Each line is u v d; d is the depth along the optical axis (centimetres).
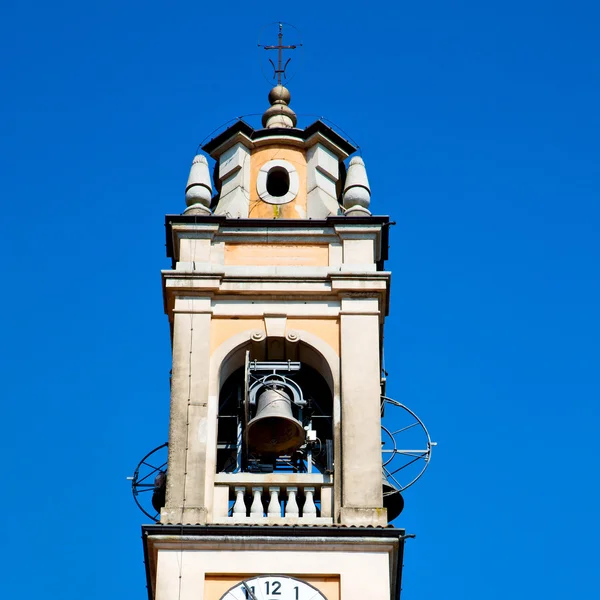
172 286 6519
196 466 6138
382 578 5888
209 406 6284
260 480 6138
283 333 6462
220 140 7088
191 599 5831
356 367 6388
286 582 5884
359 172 6881
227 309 6506
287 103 7381
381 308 6594
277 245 6675
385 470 6362
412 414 6438
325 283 6562
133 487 6341
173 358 6388
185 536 5934
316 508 6122
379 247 6744
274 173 7019
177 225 6675
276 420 6316
